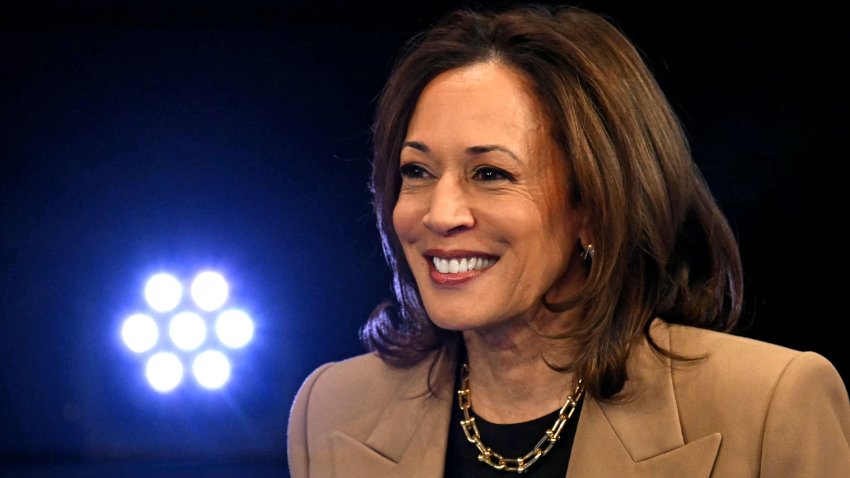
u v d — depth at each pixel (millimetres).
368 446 7453
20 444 19188
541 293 6594
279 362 18453
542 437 6852
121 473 18406
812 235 14844
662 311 6938
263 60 17641
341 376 7934
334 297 18062
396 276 7383
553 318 6758
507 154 6332
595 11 14969
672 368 6613
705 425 6383
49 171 18469
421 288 6695
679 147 6828
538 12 6871
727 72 14953
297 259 18031
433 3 16500
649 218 6621
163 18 17719
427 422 7250
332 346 18188
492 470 6965
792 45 14773
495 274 6461
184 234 18344
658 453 6414
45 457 19109
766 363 6379
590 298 6543
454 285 6500
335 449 7586
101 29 17953
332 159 17734
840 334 14812
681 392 6531
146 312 18688
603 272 6480
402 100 6738
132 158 18266
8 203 18594
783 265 14930
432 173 6566
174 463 18734
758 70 14883
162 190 18266
